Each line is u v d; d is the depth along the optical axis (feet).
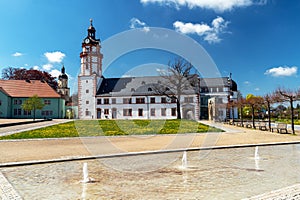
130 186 21.90
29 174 26.05
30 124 103.76
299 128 89.86
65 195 19.69
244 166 29.66
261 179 23.84
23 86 197.67
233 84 215.31
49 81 246.47
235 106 132.16
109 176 25.23
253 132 75.15
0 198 18.63
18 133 63.93
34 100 153.07
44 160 31.71
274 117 179.52
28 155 35.47
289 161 32.58
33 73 234.38
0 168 28.71
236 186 21.66
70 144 46.50
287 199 17.39
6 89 191.01
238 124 118.52
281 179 23.82
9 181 23.50
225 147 43.75
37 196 19.49
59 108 198.29
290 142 50.11
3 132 67.15
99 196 19.42
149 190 20.76
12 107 189.67
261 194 18.53
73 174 26.09
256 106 112.06
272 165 30.14
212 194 19.60
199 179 24.02
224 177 24.66
